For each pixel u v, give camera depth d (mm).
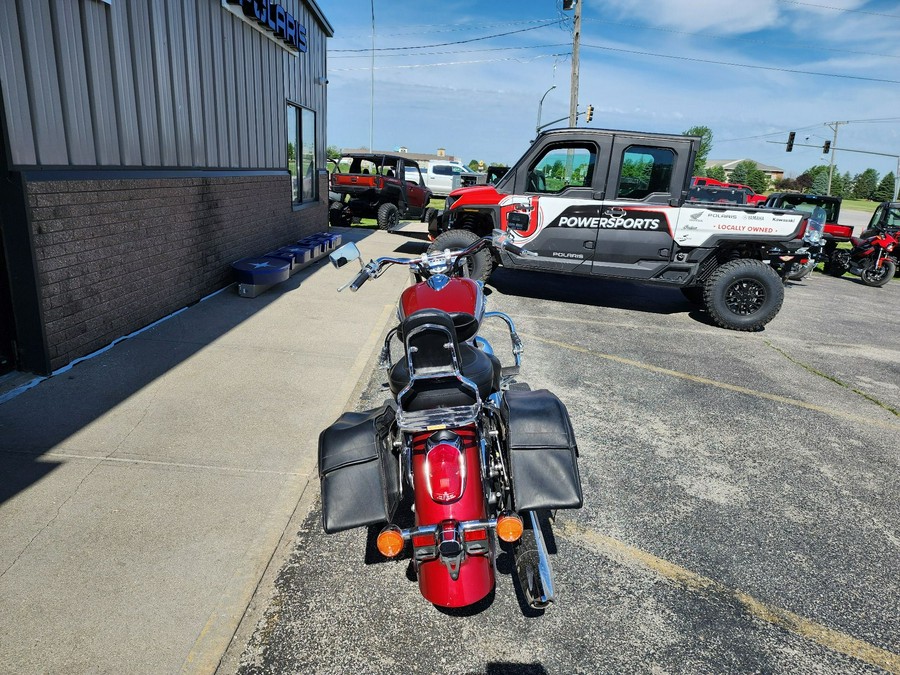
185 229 6617
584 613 2652
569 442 2371
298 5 10422
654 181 7828
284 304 7164
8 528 2895
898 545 3258
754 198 20234
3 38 4039
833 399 5414
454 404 2283
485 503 2227
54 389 4391
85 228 4883
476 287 3113
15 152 4191
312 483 3438
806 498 3686
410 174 32375
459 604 2039
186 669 2236
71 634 2336
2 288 4352
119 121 5414
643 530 3273
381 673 2301
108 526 2961
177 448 3703
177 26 6355
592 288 10133
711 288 7719
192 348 5438
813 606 2762
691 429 4582
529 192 8258
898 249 14203
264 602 2607
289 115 10570
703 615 2676
